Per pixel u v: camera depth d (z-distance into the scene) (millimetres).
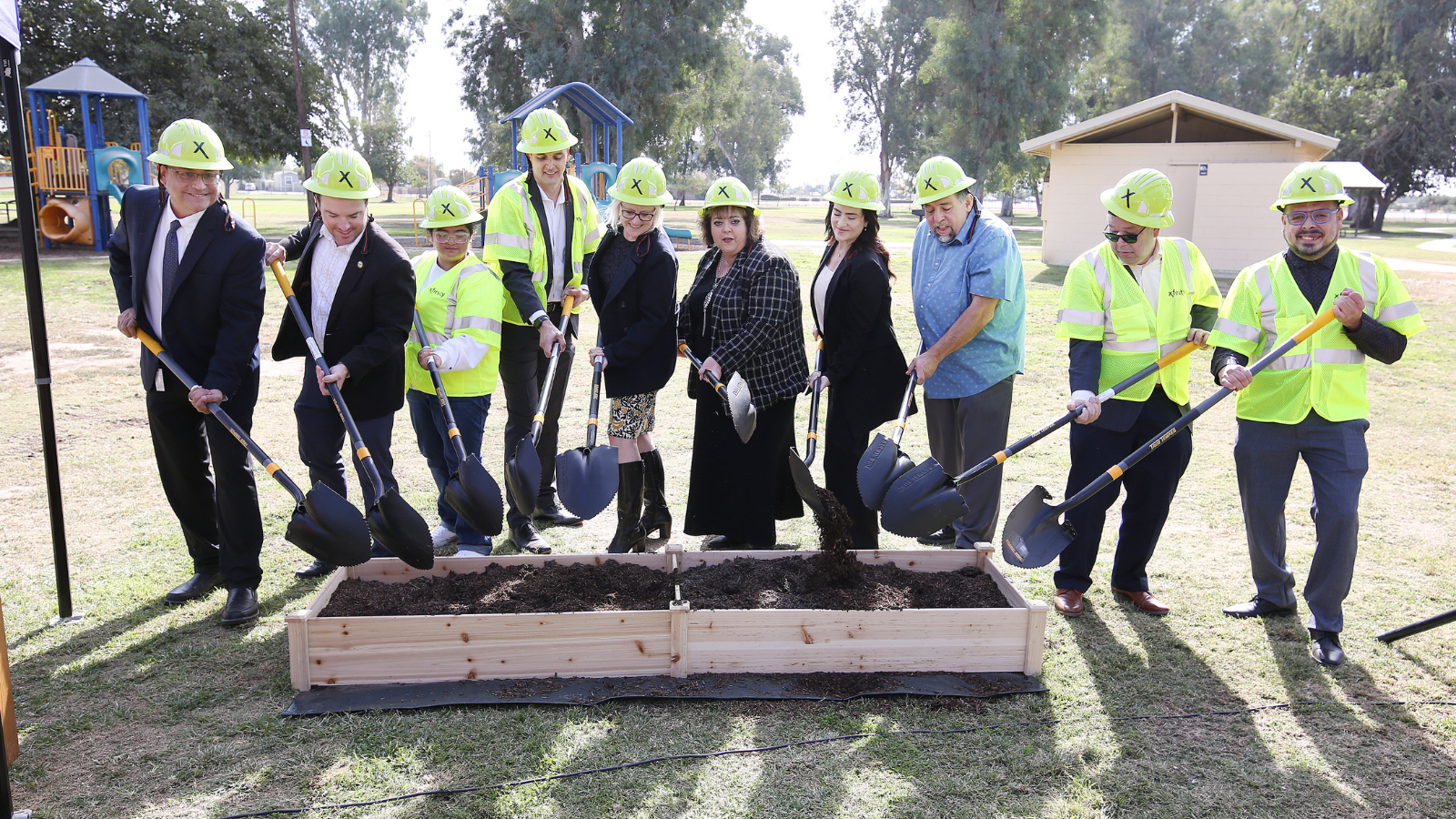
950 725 2992
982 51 36156
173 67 26688
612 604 3451
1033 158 37438
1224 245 18984
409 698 3080
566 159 4652
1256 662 3453
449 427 3764
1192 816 2574
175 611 3814
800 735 2920
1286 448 3617
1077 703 3146
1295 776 2760
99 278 14500
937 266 4328
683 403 7668
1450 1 42594
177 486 3893
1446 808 2621
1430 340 10648
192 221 3645
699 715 3023
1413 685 3279
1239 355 3656
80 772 2717
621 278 4227
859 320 4109
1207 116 19891
